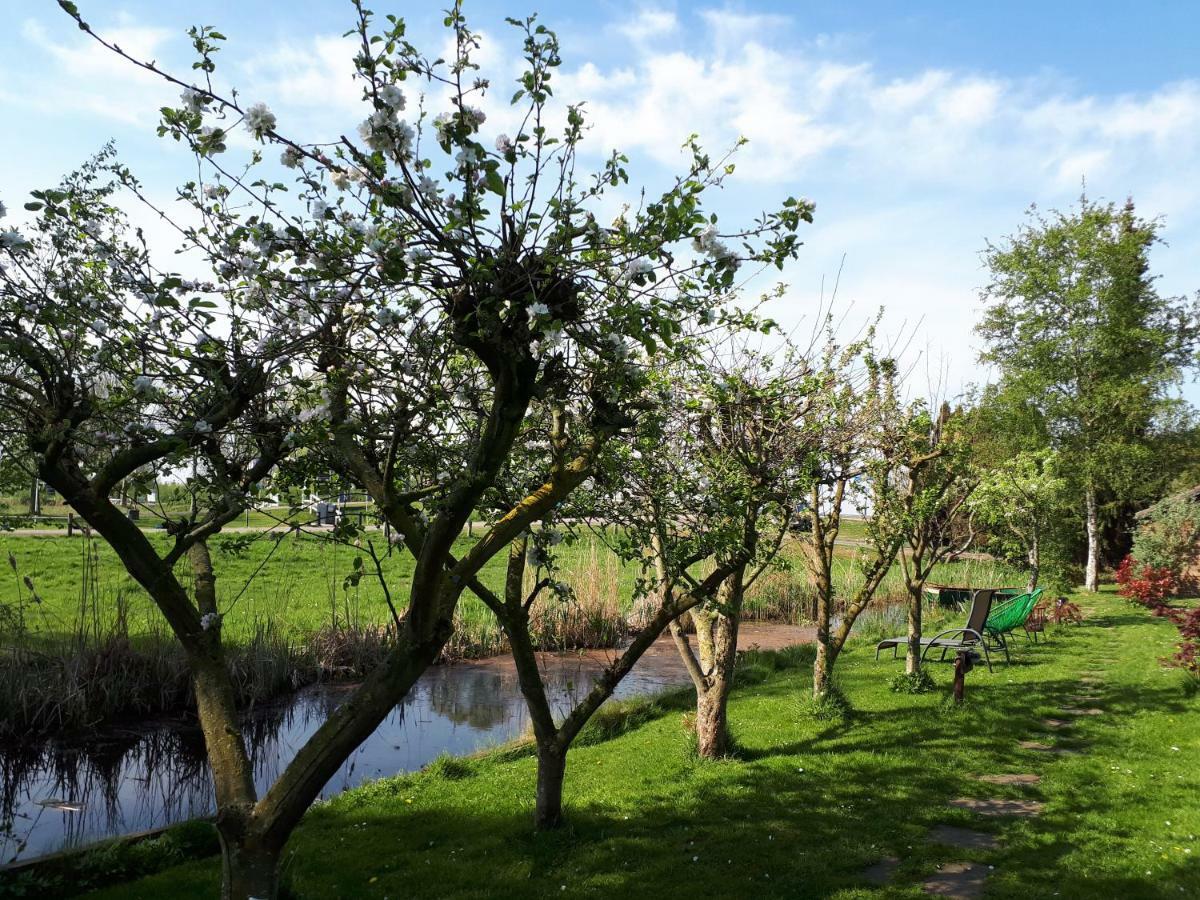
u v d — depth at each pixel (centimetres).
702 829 569
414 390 340
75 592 1408
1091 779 643
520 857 535
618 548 538
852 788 641
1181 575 2103
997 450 2277
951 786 639
